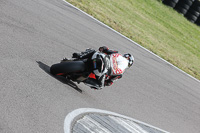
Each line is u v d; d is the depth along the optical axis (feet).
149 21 259.19
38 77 64.80
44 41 89.45
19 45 74.90
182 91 140.87
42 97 58.29
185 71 189.88
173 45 241.14
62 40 101.60
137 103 95.09
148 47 187.01
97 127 61.57
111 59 71.97
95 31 143.33
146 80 125.08
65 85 72.08
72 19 136.05
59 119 55.01
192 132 100.27
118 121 72.02
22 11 102.01
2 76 55.77
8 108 47.93
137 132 72.13
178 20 313.53
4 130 42.09
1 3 96.73
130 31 194.18
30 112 50.78
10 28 81.76
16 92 53.78
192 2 332.60
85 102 71.36
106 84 76.13
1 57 62.95
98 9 191.72
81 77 71.56
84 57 72.84
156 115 95.40
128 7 255.09
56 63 79.30
